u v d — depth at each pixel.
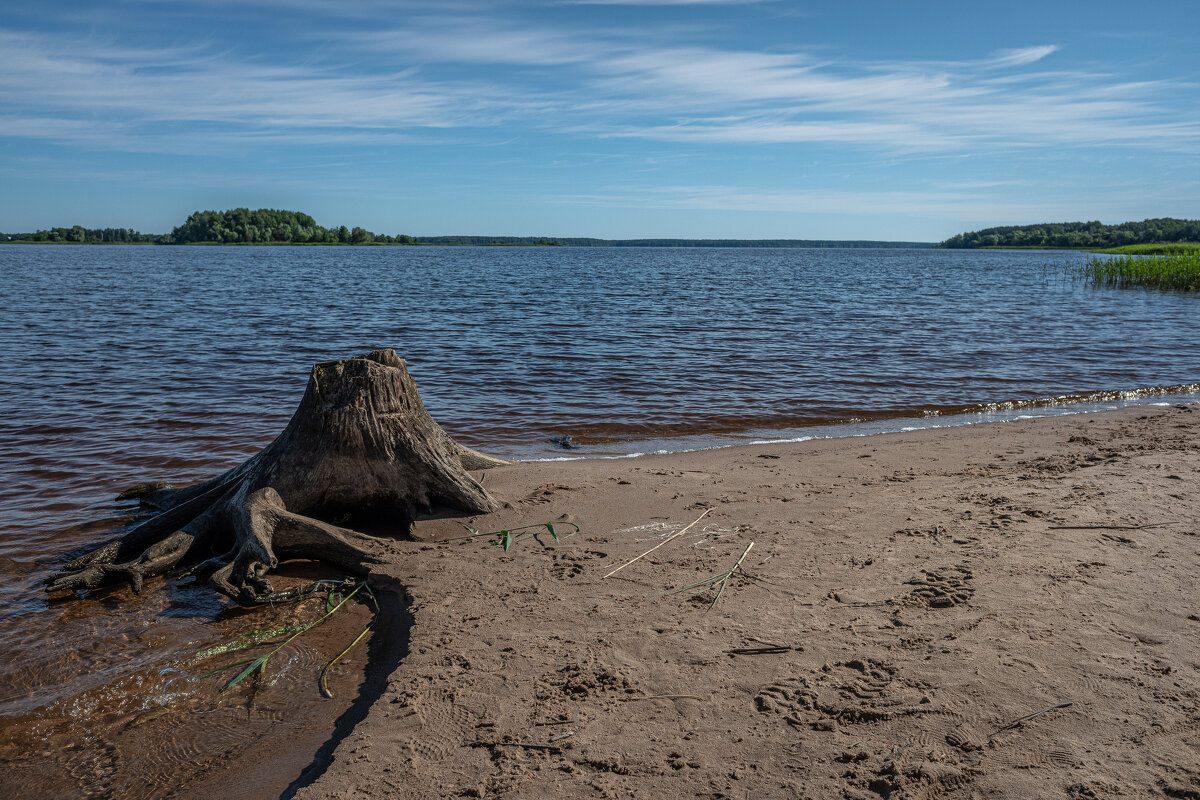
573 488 7.29
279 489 6.14
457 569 5.42
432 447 6.57
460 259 124.00
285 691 4.18
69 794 3.37
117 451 9.25
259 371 14.95
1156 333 22.09
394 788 3.07
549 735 3.38
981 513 6.24
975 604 4.49
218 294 35.84
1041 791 2.86
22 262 77.06
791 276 66.31
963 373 15.53
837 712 3.45
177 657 4.56
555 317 26.17
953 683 3.64
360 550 5.80
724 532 5.98
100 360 15.79
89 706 4.04
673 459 8.79
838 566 5.20
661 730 3.39
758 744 3.26
